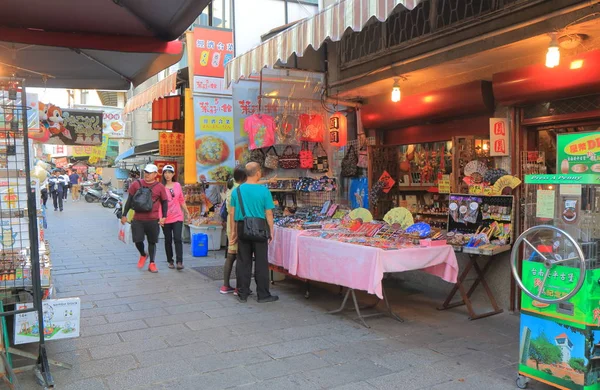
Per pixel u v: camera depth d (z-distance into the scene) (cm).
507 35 455
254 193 556
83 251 921
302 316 513
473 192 540
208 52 821
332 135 708
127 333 449
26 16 410
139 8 402
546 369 320
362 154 723
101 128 1043
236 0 843
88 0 381
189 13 398
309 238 538
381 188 688
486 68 534
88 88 609
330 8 405
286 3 891
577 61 423
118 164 1967
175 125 990
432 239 497
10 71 499
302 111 754
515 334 453
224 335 446
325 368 371
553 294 315
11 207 357
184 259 848
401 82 620
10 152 350
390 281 675
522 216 513
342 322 492
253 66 543
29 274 365
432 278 627
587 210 308
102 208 2094
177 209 754
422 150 682
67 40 441
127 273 720
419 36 559
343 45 683
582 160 358
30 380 348
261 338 440
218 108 829
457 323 488
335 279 497
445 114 585
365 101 724
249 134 713
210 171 827
